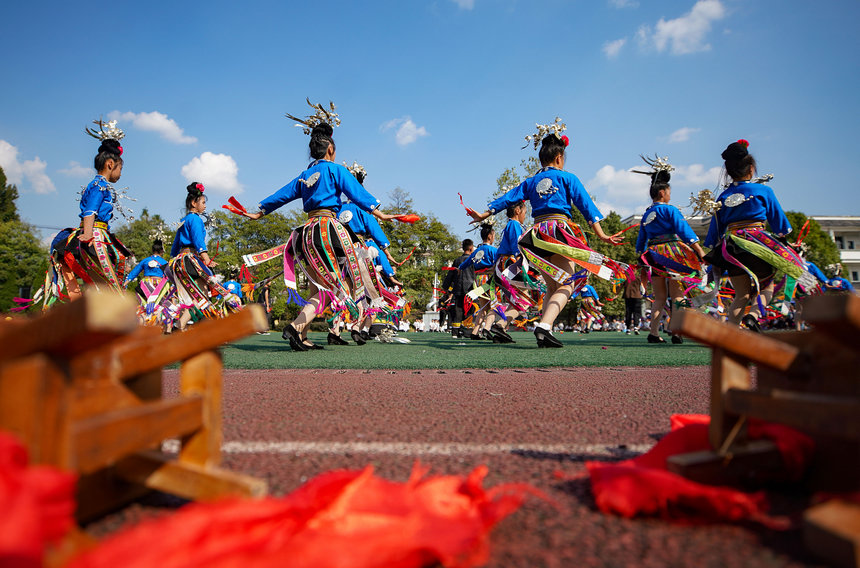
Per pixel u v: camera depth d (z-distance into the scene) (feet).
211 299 26.17
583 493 3.92
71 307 2.28
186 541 2.26
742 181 19.31
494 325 25.81
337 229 17.22
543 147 18.26
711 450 3.75
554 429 6.19
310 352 18.25
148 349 3.27
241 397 8.53
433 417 6.86
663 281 24.20
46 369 2.41
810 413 3.03
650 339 24.59
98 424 2.66
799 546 2.98
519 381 10.72
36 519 2.05
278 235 124.16
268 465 4.64
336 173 17.24
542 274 18.85
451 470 4.51
